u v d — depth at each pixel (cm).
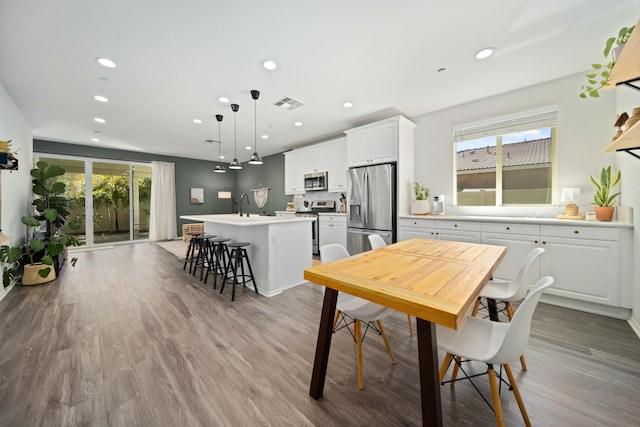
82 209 592
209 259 397
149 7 177
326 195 579
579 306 245
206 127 455
